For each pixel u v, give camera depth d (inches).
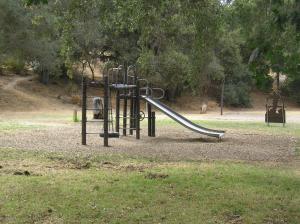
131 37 1592.0
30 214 251.9
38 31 1290.6
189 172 365.4
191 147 561.9
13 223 239.9
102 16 423.8
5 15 1234.6
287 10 274.2
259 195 299.0
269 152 533.6
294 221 254.8
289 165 438.3
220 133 659.4
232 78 2030.0
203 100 1873.8
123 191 298.0
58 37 1389.0
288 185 330.6
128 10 399.9
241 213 264.7
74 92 1684.3
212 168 390.0
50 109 1424.7
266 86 270.8
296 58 269.0
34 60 1475.1
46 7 1235.9
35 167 384.8
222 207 271.3
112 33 1536.7
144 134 716.7
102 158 449.4
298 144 620.4
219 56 1809.8
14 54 1359.5
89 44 1466.5
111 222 243.9
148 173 358.0
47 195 284.7
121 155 475.2
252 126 932.6
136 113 666.8
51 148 520.7
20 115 1176.8
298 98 2193.7
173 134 725.3
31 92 1583.4
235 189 312.0
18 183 313.0
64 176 340.8
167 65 1504.7
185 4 416.8
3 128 751.7
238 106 2011.6
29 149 504.4
